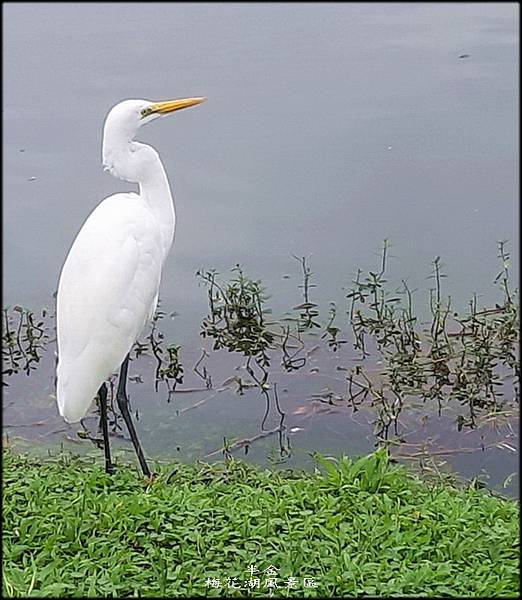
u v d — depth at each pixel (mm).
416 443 10734
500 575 6789
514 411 11195
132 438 9297
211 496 8195
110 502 7750
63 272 9078
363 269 14406
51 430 11234
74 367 8680
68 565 6809
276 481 8922
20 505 7887
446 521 7637
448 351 12062
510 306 12758
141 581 6645
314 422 11180
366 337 12852
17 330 13555
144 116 9789
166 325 13414
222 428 11148
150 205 9945
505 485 9875
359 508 7875
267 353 12641
